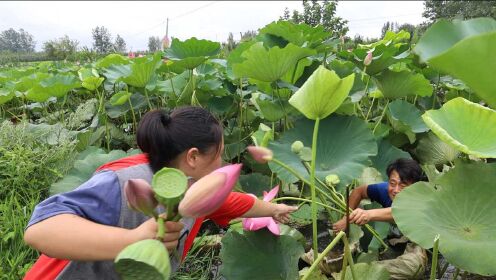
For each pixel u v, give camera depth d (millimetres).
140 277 809
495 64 1124
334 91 1549
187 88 3639
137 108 4230
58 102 4820
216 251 2635
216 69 4586
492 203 1641
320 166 2225
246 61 2500
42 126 3494
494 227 1584
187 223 1562
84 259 1114
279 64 2525
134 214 1342
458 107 1775
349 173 2055
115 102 3797
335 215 2611
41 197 2898
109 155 2885
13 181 2777
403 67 4340
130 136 4098
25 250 2246
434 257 1523
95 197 1283
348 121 2283
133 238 1056
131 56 6977
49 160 2945
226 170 868
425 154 3281
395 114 3404
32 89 4082
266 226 1960
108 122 4254
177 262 1676
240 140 3537
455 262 1490
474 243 1537
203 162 1380
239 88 3871
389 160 3000
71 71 6551
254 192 3072
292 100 1611
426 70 3941
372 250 2371
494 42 1076
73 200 1248
